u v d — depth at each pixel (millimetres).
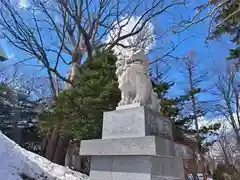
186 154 4293
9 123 16984
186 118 10625
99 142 3684
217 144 18078
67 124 8633
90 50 12438
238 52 8445
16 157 5039
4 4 11453
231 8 6383
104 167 3609
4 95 17312
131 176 3258
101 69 9078
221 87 17156
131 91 4242
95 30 13727
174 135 9133
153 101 4309
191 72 17453
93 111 7898
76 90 8328
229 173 10891
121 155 3451
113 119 3953
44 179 4773
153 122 3828
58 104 8414
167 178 3512
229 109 16797
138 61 4227
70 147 12367
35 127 16578
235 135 17688
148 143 3121
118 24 14086
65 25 12953
